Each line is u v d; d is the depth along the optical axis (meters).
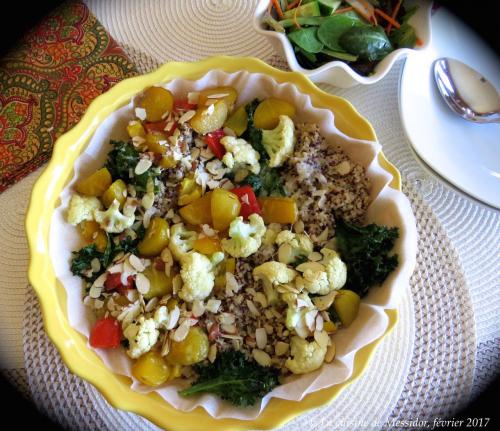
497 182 0.37
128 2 0.42
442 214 0.37
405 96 0.37
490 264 0.36
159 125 0.35
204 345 0.32
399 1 0.40
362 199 0.35
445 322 0.35
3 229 0.37
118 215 0.33
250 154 0.35
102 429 0.33
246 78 0.36
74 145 0.34
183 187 0.34
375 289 0.33
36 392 0.33
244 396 0.30
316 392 0.30
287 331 0.32
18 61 0.41
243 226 0.33
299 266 0.33
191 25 0.42
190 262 0.32
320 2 0.39
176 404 0.30
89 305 0.33
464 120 0.39
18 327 0.35
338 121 0.36
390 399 0.33
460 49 0.41
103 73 0.40
